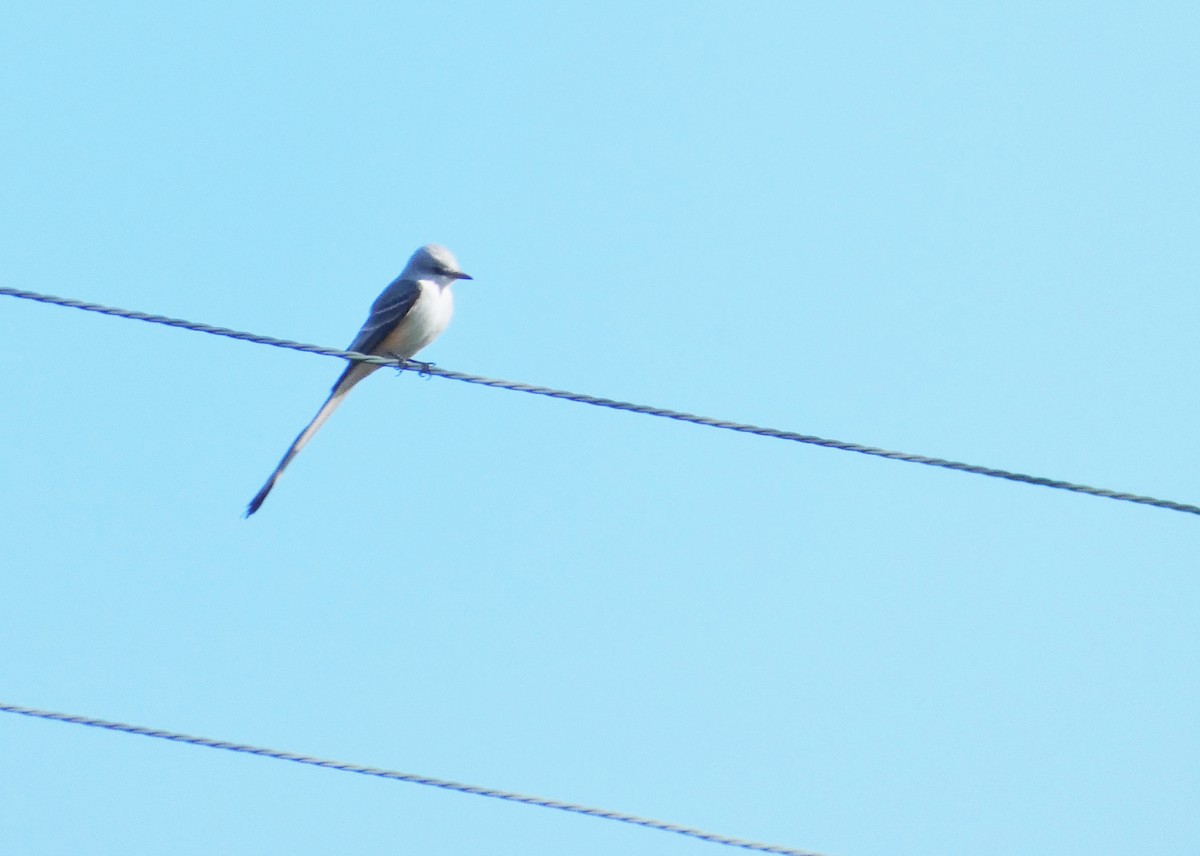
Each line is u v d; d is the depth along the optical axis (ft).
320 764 35.76
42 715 34.71
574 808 36.29
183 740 35.24
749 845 36.60
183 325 39.19
